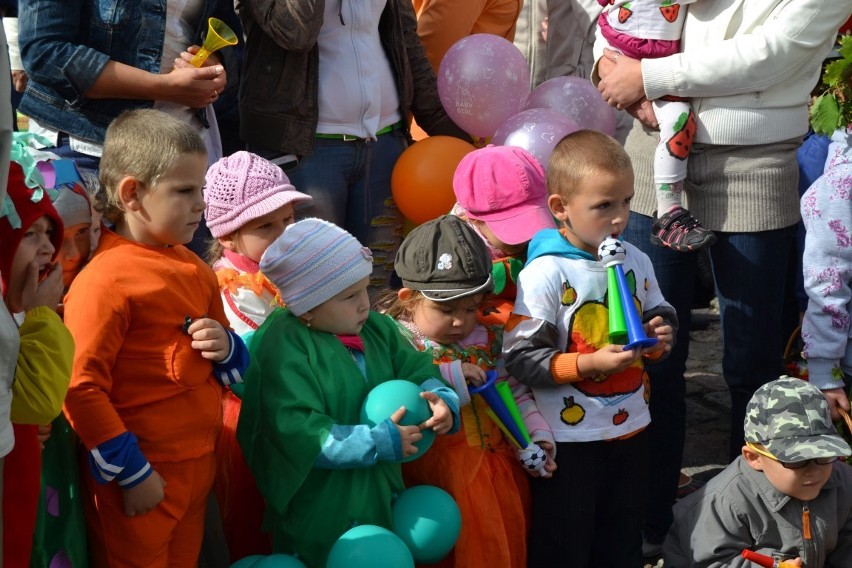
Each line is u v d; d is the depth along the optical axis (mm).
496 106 4305
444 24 4906
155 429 2688
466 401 3105
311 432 2758
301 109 4090
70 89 3684
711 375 5719
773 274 3910
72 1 3666
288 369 2826
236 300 3330
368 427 2771
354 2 4160
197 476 2775
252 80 4113
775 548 3215
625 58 3930
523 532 3256
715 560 3219
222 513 3217
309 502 2887
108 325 2590
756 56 3658
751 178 3814
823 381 3777
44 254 2404
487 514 3150
